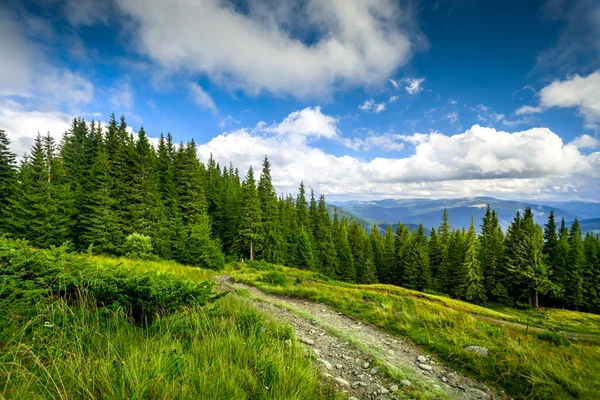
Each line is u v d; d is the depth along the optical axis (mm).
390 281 56906
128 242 24547
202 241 33188
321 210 60938
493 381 4816
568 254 45219
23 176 29812
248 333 5137
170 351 3410
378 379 4555
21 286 3818
